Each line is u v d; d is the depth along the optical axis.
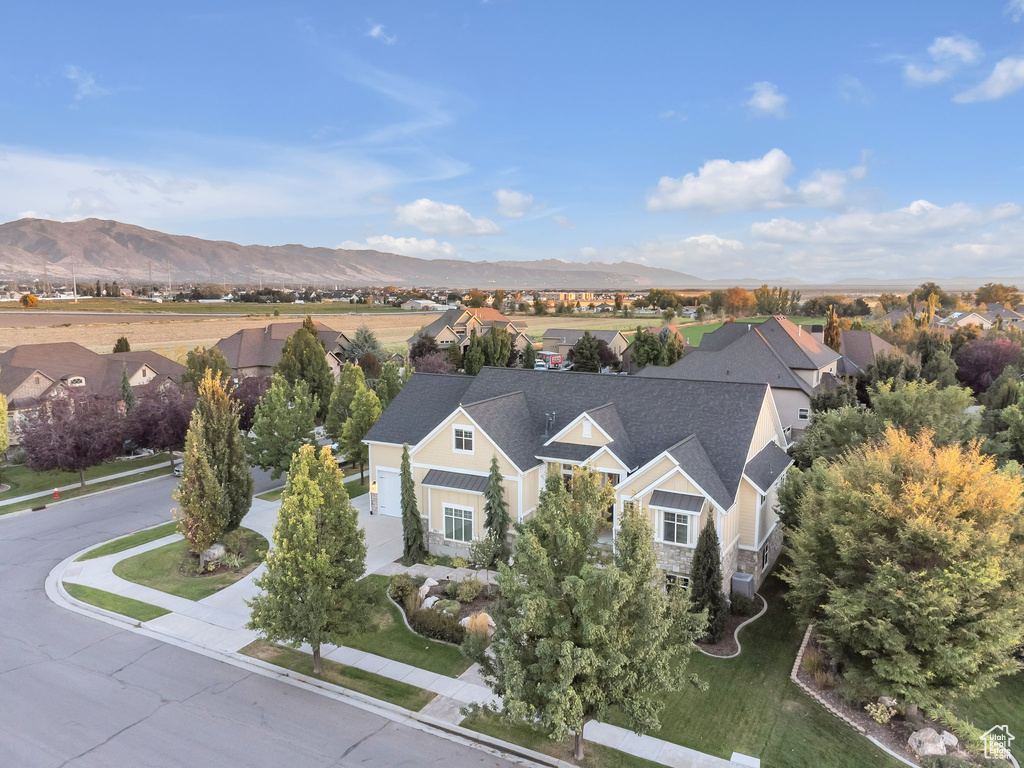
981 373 70.81
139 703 19.62
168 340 120.00
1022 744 18.62
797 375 54.50
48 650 22.80
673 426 30.50
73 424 42.69
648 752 17.72
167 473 47.91
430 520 32.03
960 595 17.89
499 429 30.80
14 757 16.91
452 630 23.66
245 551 32.09
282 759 17.08
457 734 18.47
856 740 18.27
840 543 20.39
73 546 33.19
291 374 65.69
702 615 17.38
